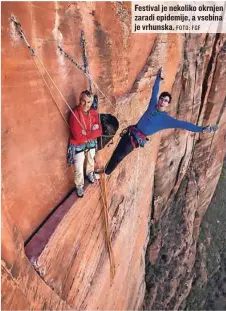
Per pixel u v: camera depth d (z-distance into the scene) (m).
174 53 13.23
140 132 6.27
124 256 11.90
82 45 6.57
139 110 10.53
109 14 7.66
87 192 7.12
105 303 10.42
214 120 21.88
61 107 6.18
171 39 12.52
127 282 13.59
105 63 7.77
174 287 21.72
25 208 5.68
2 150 4.88
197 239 27.34
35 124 5.57
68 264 6.89
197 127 5.92
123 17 8.50
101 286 9.31
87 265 7.93
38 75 5.48
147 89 10.97
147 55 11.06
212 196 28.94
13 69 4.94
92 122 6.10
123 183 10.17
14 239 4.98
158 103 6.03
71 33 6.21
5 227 4.71
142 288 18.23
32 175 5.71
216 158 25.23
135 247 14.02
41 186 6.02
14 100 5.04
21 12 4.95
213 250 28.00
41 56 5.51
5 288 4.77
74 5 6.19
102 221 8.30
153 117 6.11
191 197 23.31
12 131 5.06
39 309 5.92
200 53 17.25
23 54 5.09
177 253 22.17
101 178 7.51
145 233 16.66
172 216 22.36
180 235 22.50
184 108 17.67
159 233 20.42
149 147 13.25
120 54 8.62
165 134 16.56
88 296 8.43
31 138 5.53
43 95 5.68
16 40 4.92
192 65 16.47
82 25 6.55
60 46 5.95
